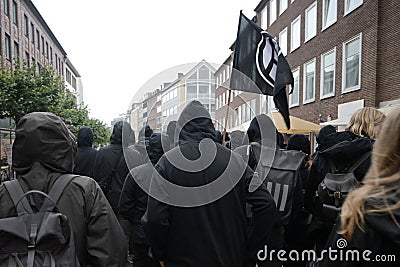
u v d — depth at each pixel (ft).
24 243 5.45
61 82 48.42
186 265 6.87
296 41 72.69
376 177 4.83
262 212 7.44
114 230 6.34
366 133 9.49
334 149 8.66
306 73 67.92
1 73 40.47
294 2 73.00
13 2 87.86
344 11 53.01
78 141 16.76
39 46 115.65
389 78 43.14
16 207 5.79
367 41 46.88
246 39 12.00
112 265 6.12
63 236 5.54
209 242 6.84
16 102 38.37
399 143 4.76
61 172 6.32
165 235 7.07
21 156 6.13
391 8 42.78
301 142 12.97
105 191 14.70
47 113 6.42
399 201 4.48
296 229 11.43
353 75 51.24
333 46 56.49
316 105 63.16
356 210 4.67
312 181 9.82
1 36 76.02
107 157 14.67
